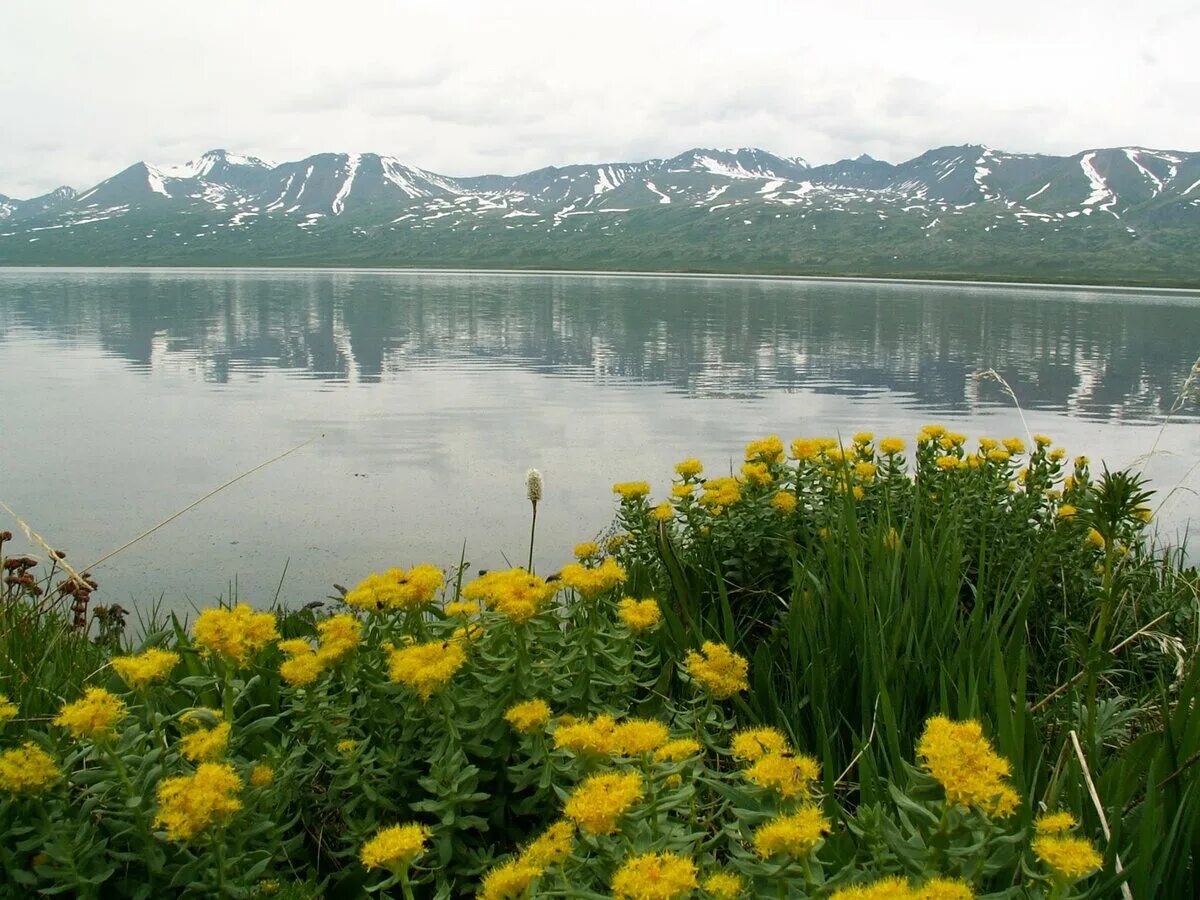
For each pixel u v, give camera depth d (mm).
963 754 1889
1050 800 2592
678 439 12570
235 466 10680
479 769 2744
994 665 3066
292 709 2918
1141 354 27297
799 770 2027
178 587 6746
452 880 2637
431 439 12406
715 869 2293
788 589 4848
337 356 23688
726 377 20297
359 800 2729
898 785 2695
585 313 43094
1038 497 5227
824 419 14633
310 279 93312
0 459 10938
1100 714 3346
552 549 7617
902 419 14797
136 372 19609
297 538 7926
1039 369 23125
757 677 3781
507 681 2850
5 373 18984
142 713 2938
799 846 1804
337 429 13102
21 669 3682
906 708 3496
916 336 32812
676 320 39188
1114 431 13930
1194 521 8398
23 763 2299
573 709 3020
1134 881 2201
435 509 8852
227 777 2246
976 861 1943
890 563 4180
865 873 2012
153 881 2393
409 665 2611
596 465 10859
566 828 2004
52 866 2318
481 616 3072
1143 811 2398
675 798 2158
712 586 4867
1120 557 4727
